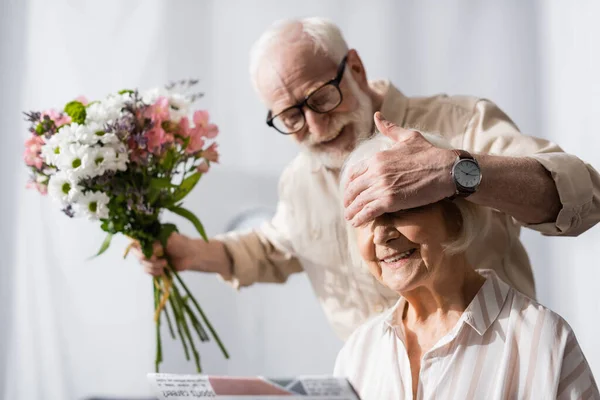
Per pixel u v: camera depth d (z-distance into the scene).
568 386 1.16
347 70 1.84
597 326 2.71
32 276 2.91
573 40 2.78
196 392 1.03
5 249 2.88
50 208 2.93
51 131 1.76
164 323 2.98
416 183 1.24
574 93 2.77
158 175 1.83
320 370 3.01
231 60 3.11
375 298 1.95
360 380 1.33
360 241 1.27
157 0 3.05
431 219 1.23
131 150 1.72
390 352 1.29
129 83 3.04
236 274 2.16
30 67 2.96
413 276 1.22
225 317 3.04
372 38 3.07
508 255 1.73
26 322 2.89
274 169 3.07
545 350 1.16
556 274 2.85
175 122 1.81
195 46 3.10
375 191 1.24
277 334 3.03
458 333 1.21
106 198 1.72
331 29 1.86
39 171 1.81
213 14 3.11
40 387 2.89
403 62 3.05
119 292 2.97
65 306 2.94
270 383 1.02
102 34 3.03
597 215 1.52
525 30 2.95
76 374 2.94
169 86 1.90
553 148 1.66
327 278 2.04
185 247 2.03
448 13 3.03
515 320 1.21
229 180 3.07
